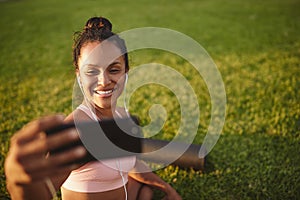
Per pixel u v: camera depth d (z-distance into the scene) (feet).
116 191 4.04
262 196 5.23
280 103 7.64
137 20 15.67
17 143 2.06
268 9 16.63
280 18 15.01
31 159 2.04
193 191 5.35
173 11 17.46
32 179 2.07
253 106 7.68
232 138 6.56
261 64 10.14
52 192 2.39
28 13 18.54
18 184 2.13
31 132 2.09
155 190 5.32
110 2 20.10
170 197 4.95
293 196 5.18
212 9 17.48
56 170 2.10
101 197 3.94
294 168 5.72
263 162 5.91
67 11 18.43
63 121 2.28
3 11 19.40
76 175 3.83
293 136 6.49
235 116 7.32
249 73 9.48
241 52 11.28
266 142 6.40
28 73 10.50
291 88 8.35
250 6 17.56
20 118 7.52
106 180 3.89
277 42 12.09
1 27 16.08
